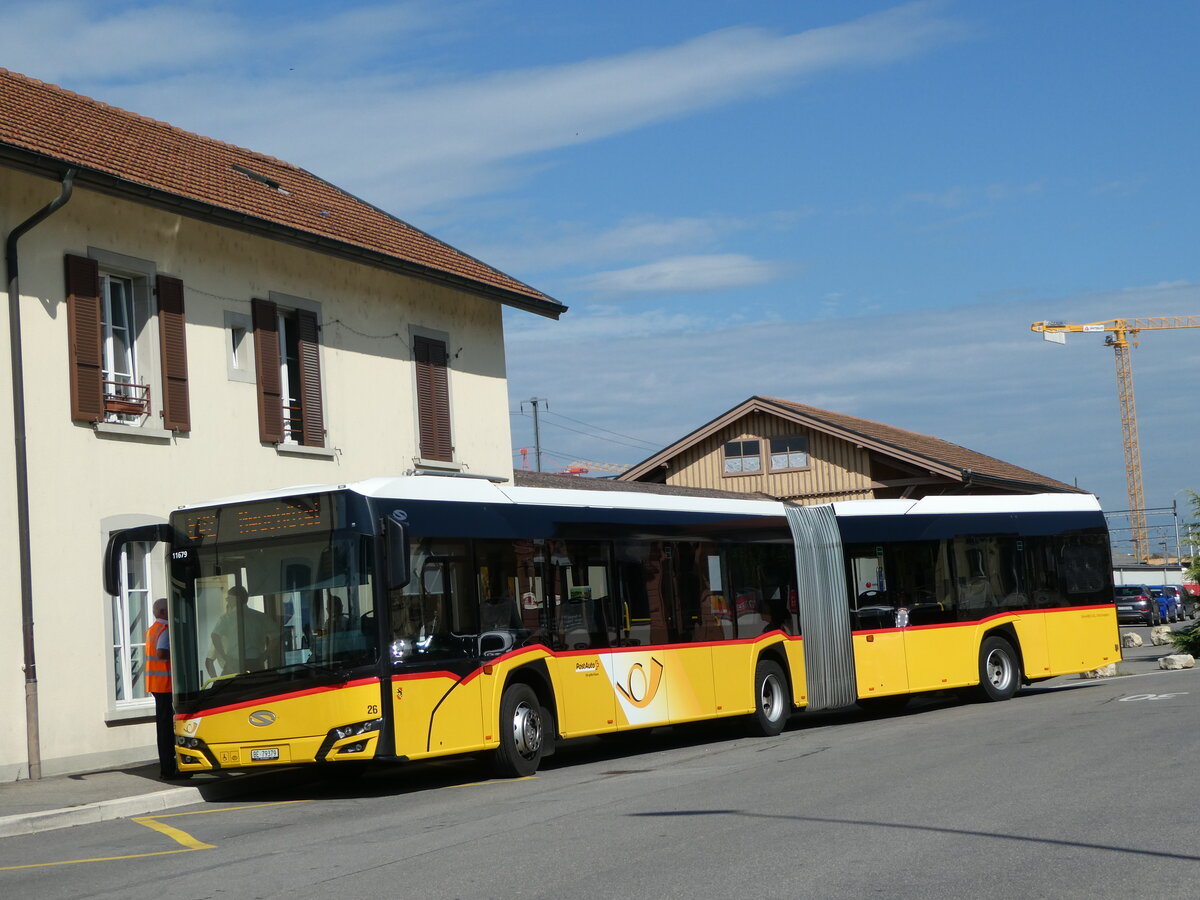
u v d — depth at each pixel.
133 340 18.91
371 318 23.61
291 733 13.70
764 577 19.59
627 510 17.62
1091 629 23.58
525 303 26.92
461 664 14.66
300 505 14.12
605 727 16.61
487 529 15.44
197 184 19.89
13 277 16.67
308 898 8.23
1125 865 8.12
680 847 9.33
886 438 42.78
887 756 14.50
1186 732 14.96
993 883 7.74
